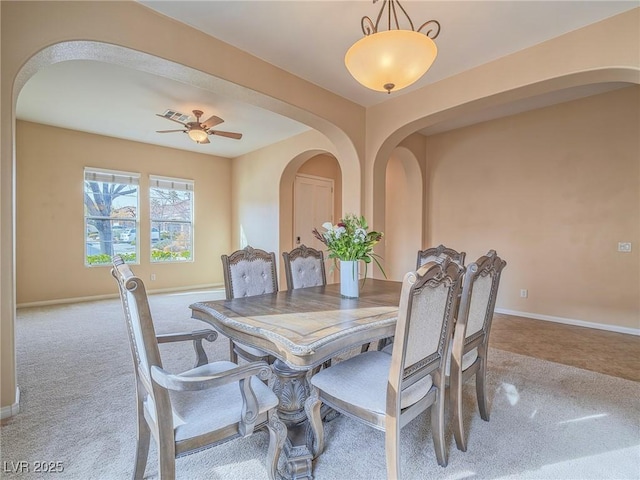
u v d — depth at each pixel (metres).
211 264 7.04
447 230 5.37
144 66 2.54
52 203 5.18
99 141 5.59
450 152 5.32
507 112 4.55
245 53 2.90
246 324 1.58
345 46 2.83
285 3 2.29
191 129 4.20
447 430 1.92
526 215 4.54
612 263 3.90
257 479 1.51
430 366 1.50
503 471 1.57
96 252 5.62
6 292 1.98
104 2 2.17
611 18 2.39
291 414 1.76
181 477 1.52
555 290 4.31
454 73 3.24
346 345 1.46
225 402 1.36
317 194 6.84
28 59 1.96
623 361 2.96
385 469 1.58
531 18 2.41
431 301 1.41
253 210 6.64
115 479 1.51
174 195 6.54
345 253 2.20
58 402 2.17
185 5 2.32
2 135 1.90
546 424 1.97
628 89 3.76
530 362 2.93
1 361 1.96
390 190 5.98
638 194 3.72
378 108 3.98
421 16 2.39
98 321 4.19
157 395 1.15
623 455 1.69
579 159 4.11
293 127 5.16
